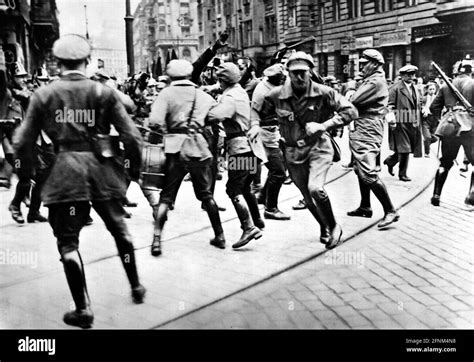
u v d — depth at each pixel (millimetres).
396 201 6668
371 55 5715
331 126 4652
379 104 5602
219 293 3814
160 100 4719
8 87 6633
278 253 4758
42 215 6312
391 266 4367
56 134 3312
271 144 5840
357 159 5613
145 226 5844
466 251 4711
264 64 11750
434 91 9648
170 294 3807
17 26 8594
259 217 5578
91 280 4121
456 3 10914
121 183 3500
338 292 3838
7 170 7359
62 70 3369
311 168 4816
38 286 4004
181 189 8242
